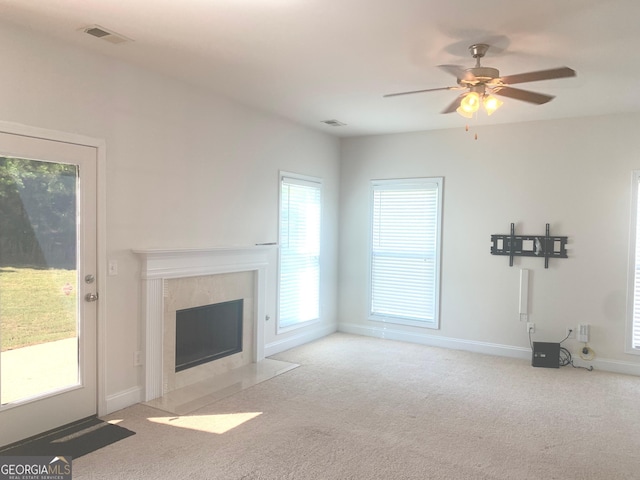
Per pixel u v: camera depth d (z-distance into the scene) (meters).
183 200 4.07
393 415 3.57
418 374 4.61
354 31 2.91
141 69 3.66
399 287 6.01
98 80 3.36
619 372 4.77
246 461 2.83
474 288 5.51
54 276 3.15
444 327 5.70
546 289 5.12
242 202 4.72
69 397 3.25
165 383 3.94
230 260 4.52
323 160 6.01
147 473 2.68
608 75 3.60
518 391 4.15
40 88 3.02
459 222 5.58
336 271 6.42
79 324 3.29
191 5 2.60
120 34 3.01
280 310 5.43
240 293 4.73
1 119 2.83
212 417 3.48
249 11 2.66
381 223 6.11
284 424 3.38
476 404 3.82
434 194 5.74
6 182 2.89
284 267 5.46
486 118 5.05
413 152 5.86
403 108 4.73
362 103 4.57
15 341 2.96
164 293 3.88
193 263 4.12
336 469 2.76
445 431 3.30
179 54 3.36
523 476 2.72
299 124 5.51
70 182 3.23
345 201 6.37
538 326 5.17
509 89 2.98
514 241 5.25
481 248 5.46
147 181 3.74
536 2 2.48
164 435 3.17
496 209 5.37
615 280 4.80
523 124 5.20
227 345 4.68
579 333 4.94
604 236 4.84
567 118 4.97
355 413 3.60
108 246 3.46
